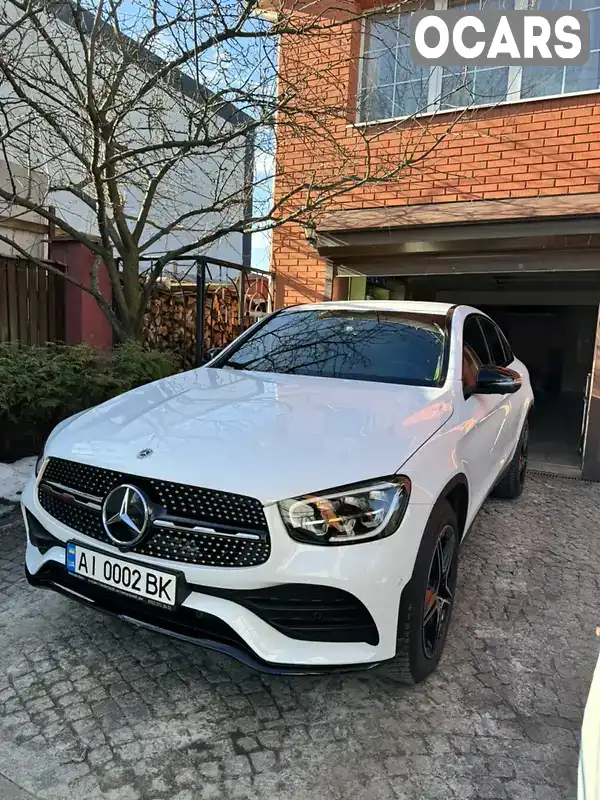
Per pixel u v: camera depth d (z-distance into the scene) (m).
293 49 5.91
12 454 5.16
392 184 6.38
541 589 3.52
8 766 2.03
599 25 5.73
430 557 2.30
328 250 6.39
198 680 2.54
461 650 2.83
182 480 2.14
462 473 2.71
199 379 3.31
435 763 2.10
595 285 8.46
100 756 2.09
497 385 3.19
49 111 5.49
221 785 1.98
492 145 5.96
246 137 6.03
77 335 6.88
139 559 2.19
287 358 3.62
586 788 1.52
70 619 2.96
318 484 2.09
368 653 2.11
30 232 7.88
